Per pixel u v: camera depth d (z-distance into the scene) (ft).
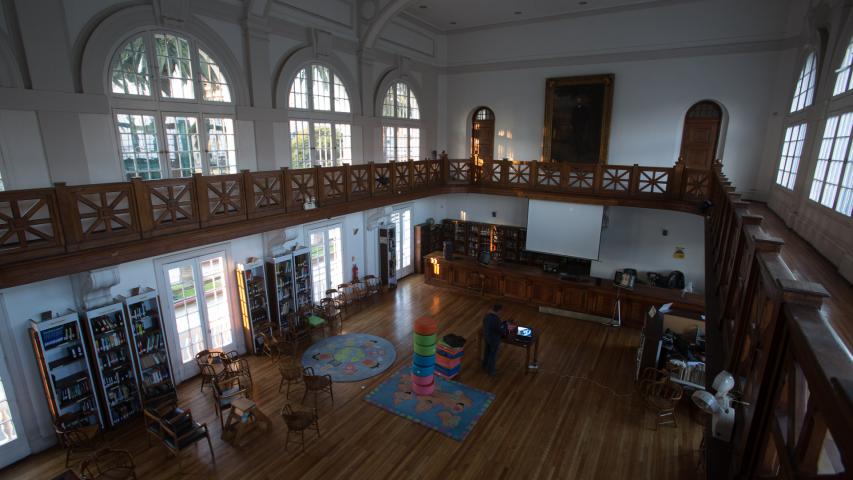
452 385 24.99
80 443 18.98
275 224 24.41
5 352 18.30
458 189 40.19
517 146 42.39
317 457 19.34
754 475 5.79
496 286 38.11
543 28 38.91
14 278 15.26
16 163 17.71
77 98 19.11
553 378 25.79
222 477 18.20
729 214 14.51
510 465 18.92
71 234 16.75
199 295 25.25
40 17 17.70
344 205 28.91
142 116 21.77
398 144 41.09
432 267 41.14
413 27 40.01
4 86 17.10
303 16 29.04
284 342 26.86
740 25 31.48
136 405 21.90
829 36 19.66
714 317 13.94
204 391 24.16
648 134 36.29
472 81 43.50
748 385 7.17
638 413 22.50
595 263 38.81
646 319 25.18
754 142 32.40
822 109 18.88
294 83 29.58
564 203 36.42
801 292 4.72
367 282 37.37
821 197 17.38
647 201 32.07
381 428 21.24
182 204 20.38
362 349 28.89
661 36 34.32
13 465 18.78
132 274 21.98
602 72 37.11
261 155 27.71
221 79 25.12
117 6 20.01
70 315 19.19
